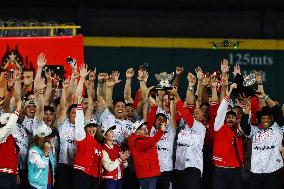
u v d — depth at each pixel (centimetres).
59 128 5128
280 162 5128
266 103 5262
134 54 7050
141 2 7669
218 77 5397
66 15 7731
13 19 7219
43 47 6066
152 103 5069
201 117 5197
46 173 4859
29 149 4853
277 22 7725
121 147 5234
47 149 4834
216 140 5112
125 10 7700
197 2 7700
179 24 7706
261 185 5119
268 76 7112
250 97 5153
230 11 7725
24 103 5172
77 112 4922
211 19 7738
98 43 7056
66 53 6056
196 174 5088
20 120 5128
